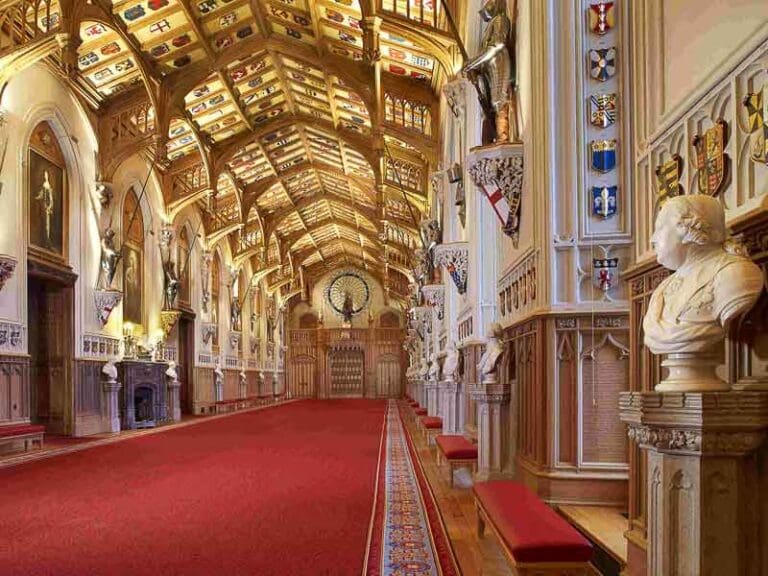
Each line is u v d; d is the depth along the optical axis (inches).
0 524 244.1
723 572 90.3
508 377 321.4
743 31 127.9
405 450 479.2
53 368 602.2
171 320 839.7
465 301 510.0
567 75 244.5
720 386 100.5
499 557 192.9
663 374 157.1
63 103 586.6
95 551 205.6
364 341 1753.2
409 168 839.7
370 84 658.8
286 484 327.6
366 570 183.2
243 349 1277.1
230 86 724.7
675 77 161.3
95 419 641.0
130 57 599.2
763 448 94.4
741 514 92.4
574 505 231.9
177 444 533.6
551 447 237.5
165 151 663.1
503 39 301.3
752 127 123.0
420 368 1034.7
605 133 241.4
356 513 257.8
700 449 90.0
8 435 452.1
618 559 170.2
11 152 503.2
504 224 308.5
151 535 225.0
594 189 241.4
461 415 483.5
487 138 316.2
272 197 1159.6
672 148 159.8
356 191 1149.1
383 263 1485.0
